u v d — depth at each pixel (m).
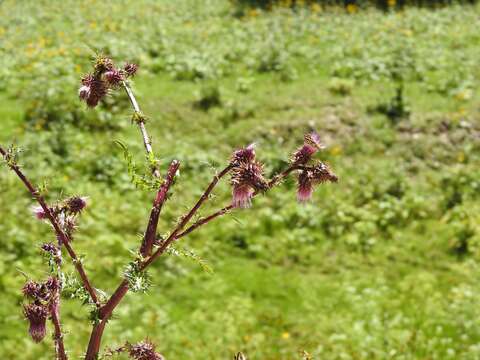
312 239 11.95
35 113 15.09
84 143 14.18
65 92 16.23
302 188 2.36
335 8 27.34
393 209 12.91
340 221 12.45
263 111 16.73
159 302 9.80
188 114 16.31
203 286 10.35
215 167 2.32
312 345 9.09
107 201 12.24
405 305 10.20
